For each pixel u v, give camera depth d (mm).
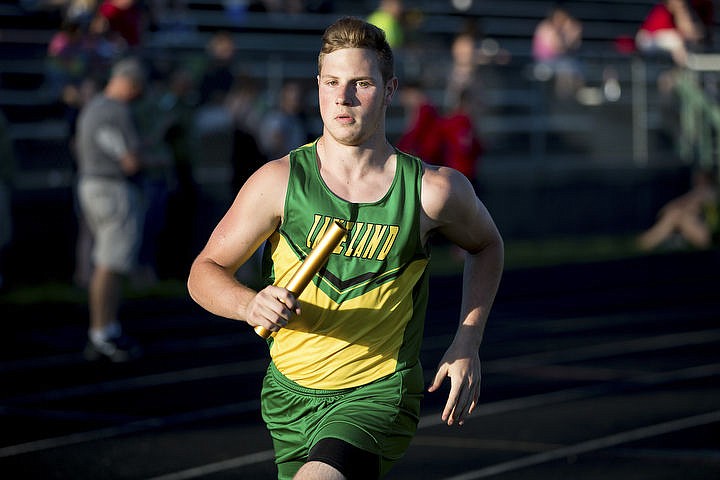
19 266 38281
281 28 55094
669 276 43031
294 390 10617
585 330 31828
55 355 27969
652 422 20578
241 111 38812
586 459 18016
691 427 20156
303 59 46000
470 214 10828
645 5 71500
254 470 17641
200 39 49438
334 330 10406
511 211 50844
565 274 42219
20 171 39594
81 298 35812
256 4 54844
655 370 25844
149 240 37469
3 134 33219
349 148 10453
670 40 54938
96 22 40969
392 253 10422
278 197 10430
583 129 53219
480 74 49594
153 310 34375
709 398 22688
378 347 10500
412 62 47812
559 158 52438
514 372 25578
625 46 58500
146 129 35250
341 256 10367
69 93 36219
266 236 10578
